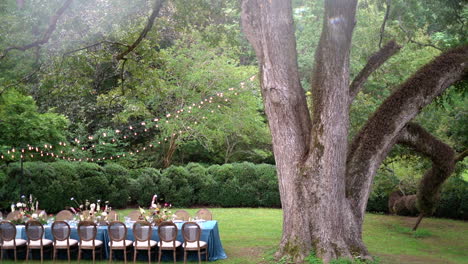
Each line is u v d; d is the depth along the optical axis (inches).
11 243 400.2
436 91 388.5
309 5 808.9
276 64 368.8
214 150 1060.5
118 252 410.3
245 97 892.6
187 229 380.2
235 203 870.4
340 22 355.9
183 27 559.2
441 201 755.4
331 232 357.7
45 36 472.1
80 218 437.4
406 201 661.3
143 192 834.8
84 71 543.5
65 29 502.9
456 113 643.5
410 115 386.3
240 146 1066.7
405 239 550.0
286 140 373.1
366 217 763.4
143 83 627.5
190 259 400.5
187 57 903.7
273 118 377.4
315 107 366.9
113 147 958.4
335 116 358.9
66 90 560.4
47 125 744.3
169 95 886.4
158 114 940.6
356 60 693.3
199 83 874.1
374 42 672.4
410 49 679.7
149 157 1011.3
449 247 502.3
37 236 392.8
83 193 773.9
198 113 879.1
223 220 690.2
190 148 1058.1
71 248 398.6
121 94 671.1
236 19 800.3
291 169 370.9
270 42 368.2
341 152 361.7
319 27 852.6
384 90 686.5
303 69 927.7
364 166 380.5
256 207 874.8
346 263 342.0
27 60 494.3
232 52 901.8
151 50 559.2
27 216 442.0
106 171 811.4
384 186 685.9
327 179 359.3
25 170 716.7
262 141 992.9
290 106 371.6
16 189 702.5
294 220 366.3
